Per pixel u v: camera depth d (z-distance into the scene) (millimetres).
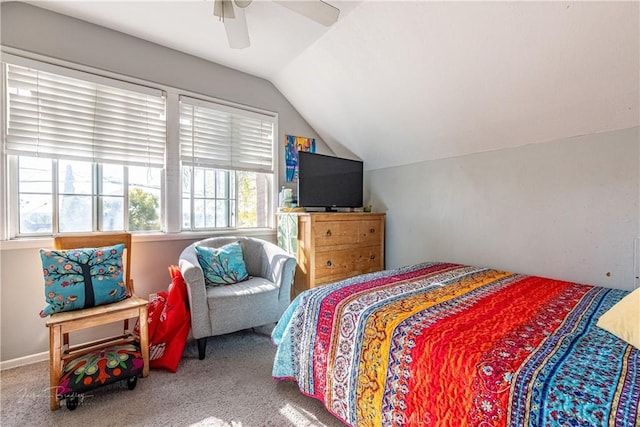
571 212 2068
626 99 1736
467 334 1103
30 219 2031
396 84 2418
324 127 3375
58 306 1644
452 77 2135
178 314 1967
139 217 2441
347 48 2359
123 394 1633
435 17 1845
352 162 3270
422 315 1280
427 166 2957
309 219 2676
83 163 2215
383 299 1479
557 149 2125
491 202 2490
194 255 2234
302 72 2828
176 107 2543
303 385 1528
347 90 2742
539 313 1300
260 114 3061
